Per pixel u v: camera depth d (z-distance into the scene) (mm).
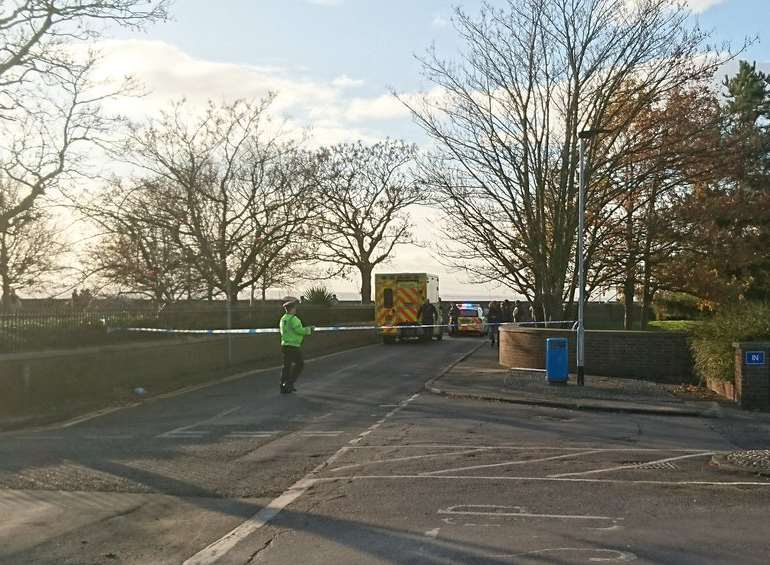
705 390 18250
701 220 28219
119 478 9250
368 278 54812
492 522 7281
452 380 19703
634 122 29422
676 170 26328
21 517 7527
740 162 27469
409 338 39281
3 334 16281
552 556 6234
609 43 24406
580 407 15641
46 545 6625
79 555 6348
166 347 21047
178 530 7082
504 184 25594
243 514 7641
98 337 18922
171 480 9141
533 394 17078
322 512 7656
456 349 33219
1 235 28234
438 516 7496
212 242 28438
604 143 27406
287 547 6508
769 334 16328
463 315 45969
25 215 24109
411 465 9977
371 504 7973
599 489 8648
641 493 8469
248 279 30938
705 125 25609
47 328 17484
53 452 11023
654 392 17453
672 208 27828
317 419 14125
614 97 26328
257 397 17438
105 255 27359
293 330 18016
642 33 24312
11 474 9469
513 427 13180
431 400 16844
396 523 7238
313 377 21562
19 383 15945
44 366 16641
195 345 22625
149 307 21562
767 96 45094
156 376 20547
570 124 24766
